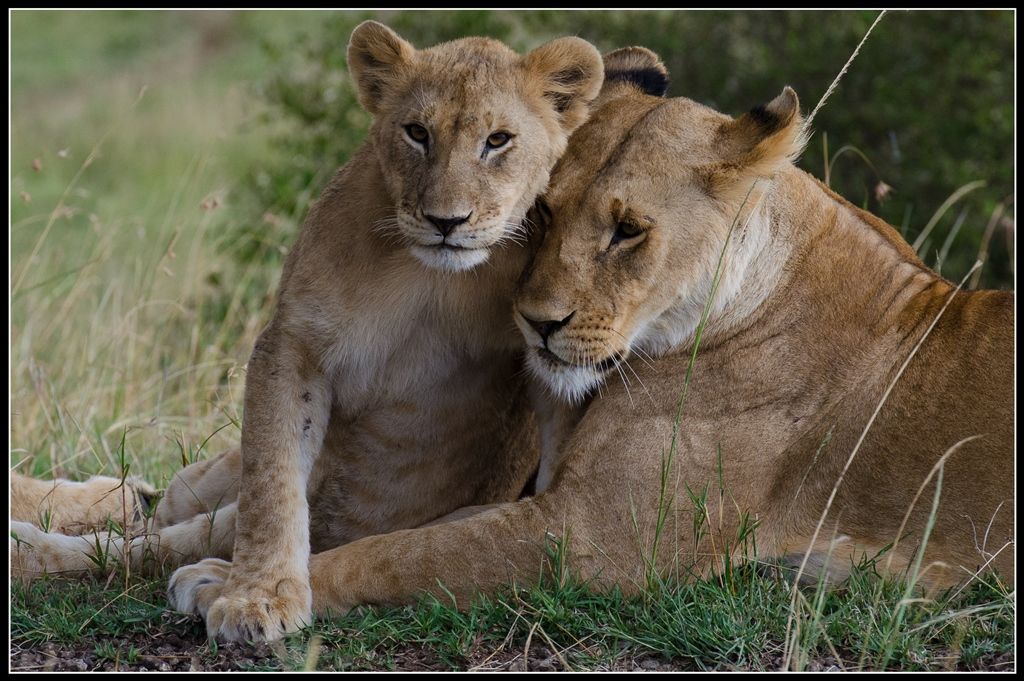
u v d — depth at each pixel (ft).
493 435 27.07
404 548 23.50
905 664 21.29
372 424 26.21
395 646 21.84
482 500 27.61
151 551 25.89
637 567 23.59
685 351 24.76
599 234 24.12
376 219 24.79
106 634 22.21
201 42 95.09
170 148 73.56
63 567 25.39
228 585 22.58
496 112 24.61
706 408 24.27
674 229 24.21
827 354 24.75
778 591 23.72
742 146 24.58
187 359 40.14
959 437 24.36
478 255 24.21
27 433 34.88
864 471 24.57
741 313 24.70
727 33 51.62
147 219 57.11
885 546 24.52
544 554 23.48
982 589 23.95
